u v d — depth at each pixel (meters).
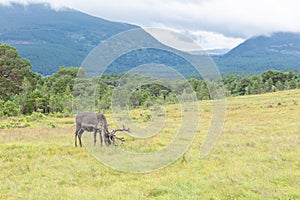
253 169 11.97
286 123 24.47
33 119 31.83
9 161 13.33
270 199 9.12
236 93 76.94
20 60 54.59
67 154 14.47
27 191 10.07
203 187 10.23
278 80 85.38
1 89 51.72
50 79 60.09
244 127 22.69
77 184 10.91
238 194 9.53
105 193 9.78
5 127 25.39
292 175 11.09
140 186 10.60
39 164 12.93
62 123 28.64
